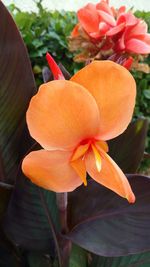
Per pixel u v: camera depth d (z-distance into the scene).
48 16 1.35
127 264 0.56
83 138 0.35
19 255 0.59
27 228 0.52
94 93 0.33
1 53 0.50
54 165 0.35
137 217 0.48
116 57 0.53
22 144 0.54
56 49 1.32
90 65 0.33
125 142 0.57
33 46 1.29
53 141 0.34
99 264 0.57
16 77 0.51
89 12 0.55
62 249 0.51
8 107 0.52
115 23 0.53
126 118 0.35
